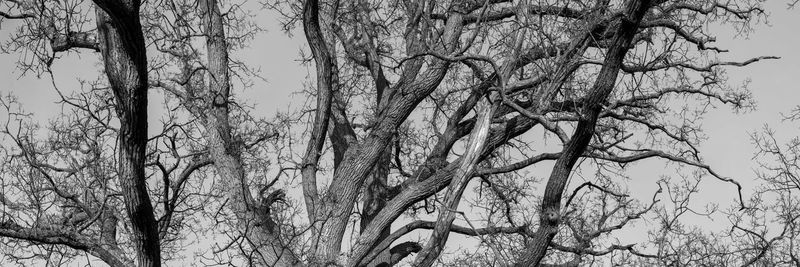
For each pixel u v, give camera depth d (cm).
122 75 1099
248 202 1647
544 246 1363
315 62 1717
